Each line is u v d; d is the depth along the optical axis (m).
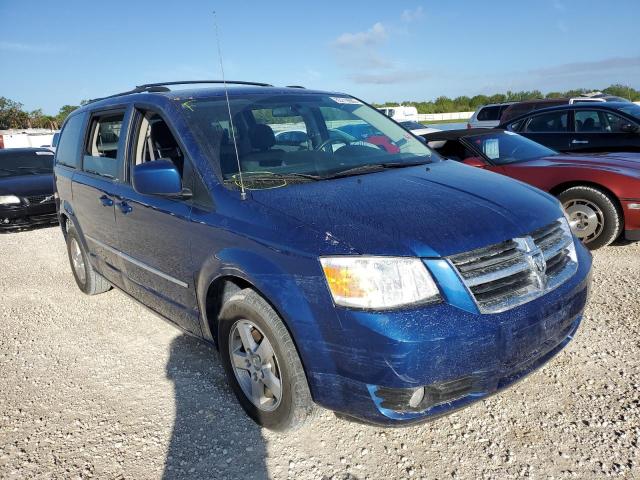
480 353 2.24
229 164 3.09
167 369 3.59
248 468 2.56
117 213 3.82
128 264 3.89
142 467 2.62
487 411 2.86
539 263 2.48
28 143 20.69
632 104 8.16
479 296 2.29
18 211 8.58
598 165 5.42
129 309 4.78
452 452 2.57
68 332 4.35
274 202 2.70
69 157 4.98
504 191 2.88
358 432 2.77
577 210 5.48
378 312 2.19
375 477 2.44
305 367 2.43
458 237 2.33
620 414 2.75
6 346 4.16
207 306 3.03
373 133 3.92
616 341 3.51
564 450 2.52
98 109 4.40
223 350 2.98
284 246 2.43
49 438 2.90
